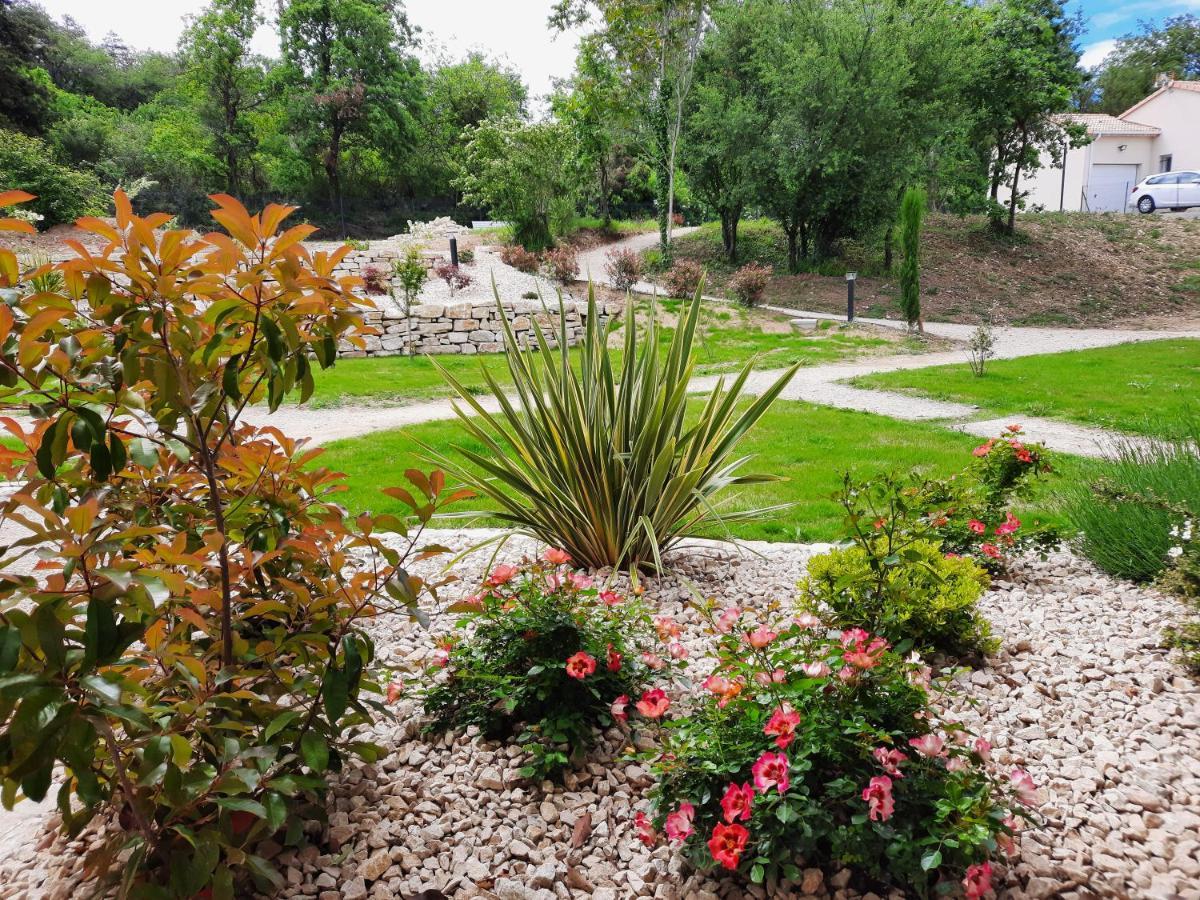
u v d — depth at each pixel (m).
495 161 23.77
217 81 36.91
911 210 15.07
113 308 1.63
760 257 22.92
